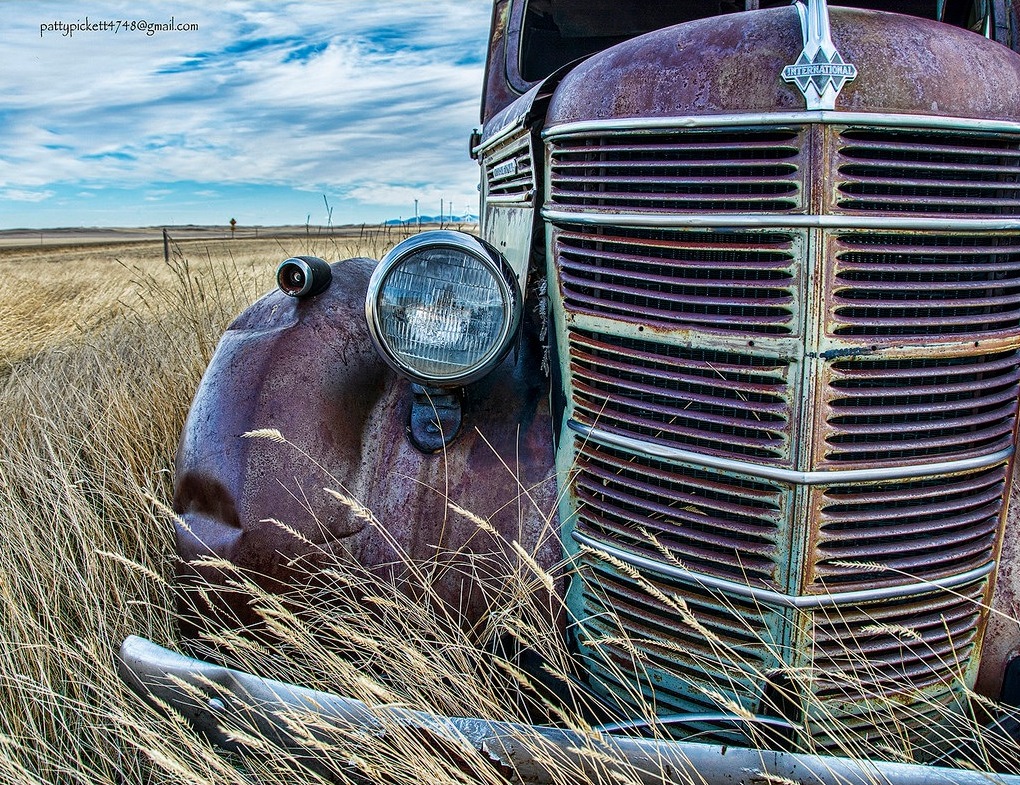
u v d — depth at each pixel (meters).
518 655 2.11
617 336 1.98
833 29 1.78
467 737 1.74
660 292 1.91
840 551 1.79
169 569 3.05
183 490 2.30
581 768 1.68
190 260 6.88
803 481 1.75
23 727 2.34
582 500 2.09
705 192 1.83
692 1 3.20
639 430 1.96
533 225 2.36
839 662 1.85
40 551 3.09
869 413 1.76
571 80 2.16
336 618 2.09
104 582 2.82
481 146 3.57
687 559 1.92
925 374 1.79
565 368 2.13
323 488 2.19
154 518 3.18
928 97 1.76
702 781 1.63
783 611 1.81
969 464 1.84
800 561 1.78
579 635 2.13
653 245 1.89
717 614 1.91
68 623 2.77
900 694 1.88
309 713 1.75
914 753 1.94
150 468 3.88
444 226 5.49
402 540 2.18
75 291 9.95
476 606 2.15
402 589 2.17
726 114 1.79
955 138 1.80
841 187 1.72
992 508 1.91
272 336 2.35
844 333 1.74
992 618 1.94
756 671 1.80
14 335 7.76
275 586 2.18
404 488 2.21
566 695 2.13
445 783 1.70
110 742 2.29
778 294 1.76
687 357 1.88
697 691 1.94
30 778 2.08
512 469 2.19
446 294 2.01
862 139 1.73
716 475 1.87
